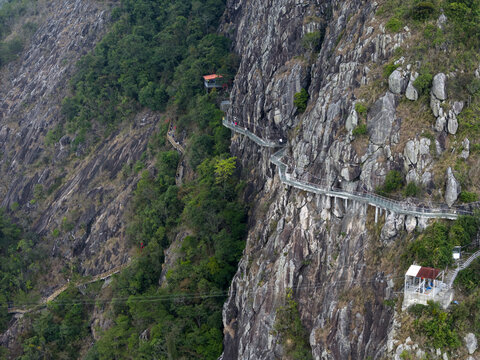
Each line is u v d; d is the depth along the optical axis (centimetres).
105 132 16612
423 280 6475
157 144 14838
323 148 8631
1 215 16012
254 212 10938
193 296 10594
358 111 8100
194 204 11825
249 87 11950
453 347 6062
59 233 15200
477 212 6825
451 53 7881
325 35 10294
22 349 12788
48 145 17562
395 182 7562
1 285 14175
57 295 13850
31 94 19662
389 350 6456
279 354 8150
